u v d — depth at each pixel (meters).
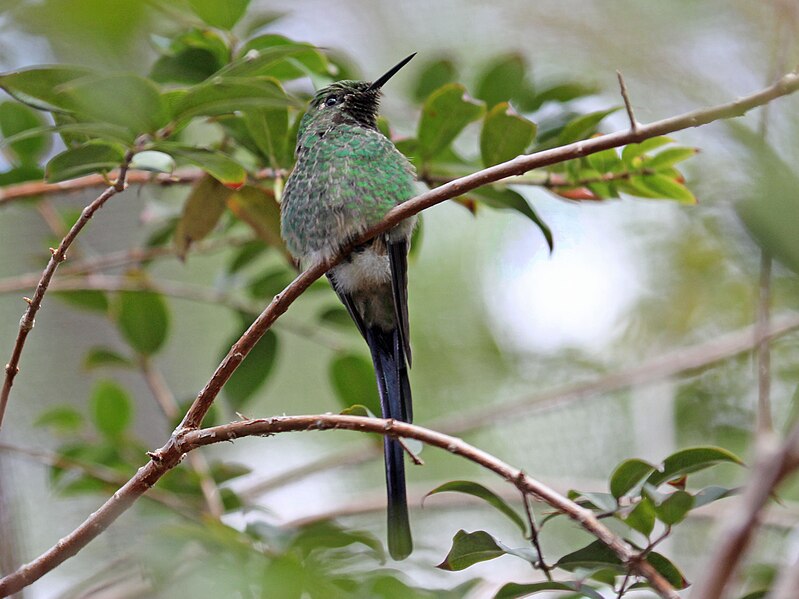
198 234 7.62
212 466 7.54
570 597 5.57
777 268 4.60
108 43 3.09
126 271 8.38
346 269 7.31
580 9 8.05
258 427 4.99
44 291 5.11
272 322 5.23
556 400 9.48
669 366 9.36
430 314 11.76
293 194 7.27
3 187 7.76
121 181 5.21
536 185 6.99
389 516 5.97
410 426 5.00
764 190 4.12
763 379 4.42
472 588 6.26
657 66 7.20
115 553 8.51
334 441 11.60
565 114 7.87
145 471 5.03
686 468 5.04
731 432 9.37
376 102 7.85
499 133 6.72
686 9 7.23
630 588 4.96
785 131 4.57
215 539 6.12
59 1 2.97
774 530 7.29
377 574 6.10
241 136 7.22
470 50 10.20
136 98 5.00
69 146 6.28
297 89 7.89
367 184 7.03
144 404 10.81
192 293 8.49
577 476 11.06
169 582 6.29
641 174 6.67
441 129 7.16
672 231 10.94
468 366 11.60
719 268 10.56
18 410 10.12
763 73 6.79
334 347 8.62
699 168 7.23
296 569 5.86
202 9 6.65
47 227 10.58
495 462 4.96
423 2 10.28
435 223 12.05
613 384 9.41
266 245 8.62
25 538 8.67
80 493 7.76
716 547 3.25
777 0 4.86
